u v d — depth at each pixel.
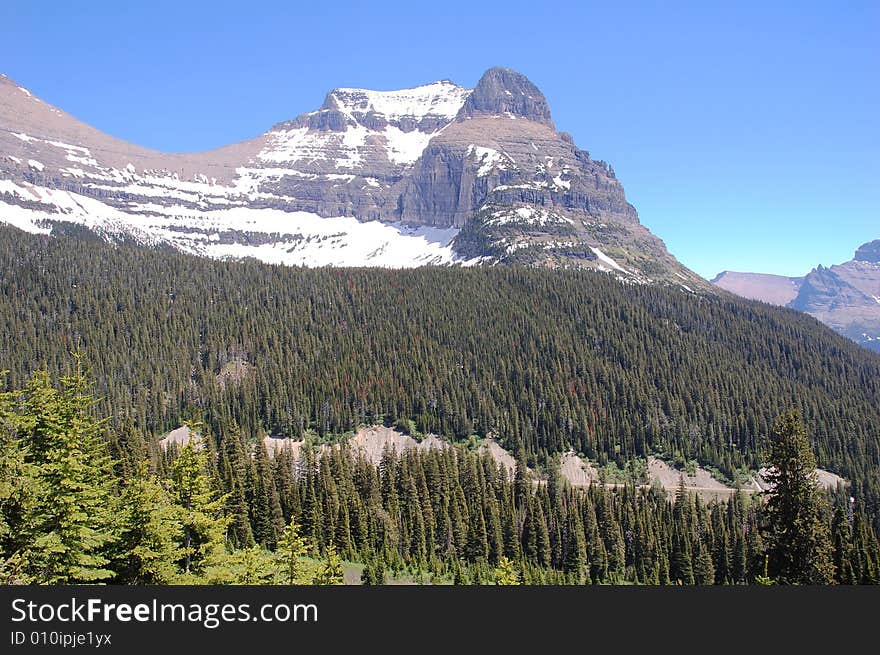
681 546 124.81
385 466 166.25
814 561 56.56
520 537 139.88
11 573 44.88
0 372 61.16
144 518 51.03
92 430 70.62
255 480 138.50
